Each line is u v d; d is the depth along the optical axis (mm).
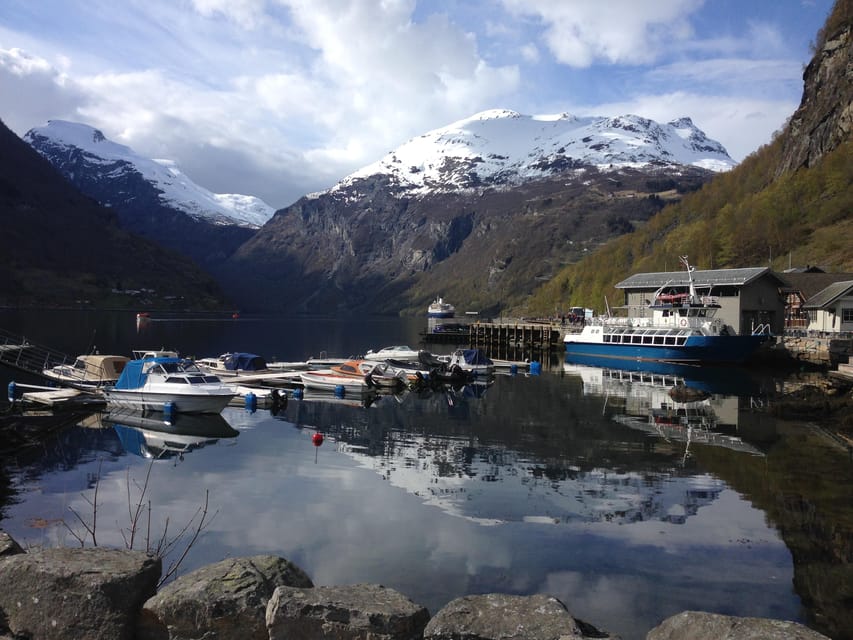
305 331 147500
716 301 76750
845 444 26875
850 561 14359
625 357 77875
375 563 14258
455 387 49688
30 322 134125
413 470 22875
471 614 6336
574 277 180375
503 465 23688
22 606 6500
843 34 147625
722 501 18969
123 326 137375
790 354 66812
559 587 13055
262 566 7164
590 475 22125
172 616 6348
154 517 17266
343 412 36688
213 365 54344
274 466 23391
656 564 14234
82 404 35875
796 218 122125
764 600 12461
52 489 19891
